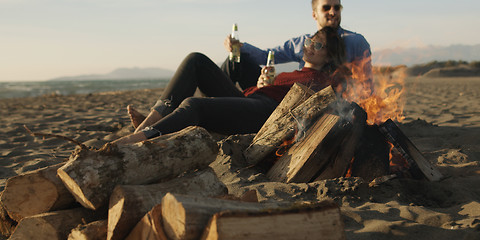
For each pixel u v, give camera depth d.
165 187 1.52
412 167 2.32
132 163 1.52
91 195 1.39
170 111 2.66
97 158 1.46
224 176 2.45
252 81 4.01
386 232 1.62
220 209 1.19
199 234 1.13
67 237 1.45
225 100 2.66
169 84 2.87
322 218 1.22
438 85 22.50
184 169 1.71
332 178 2.29
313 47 2.98
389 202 1.99
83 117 7.00
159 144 1.63
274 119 2.48
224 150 2.64
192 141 1.74
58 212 1.49
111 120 6.14
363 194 2.12
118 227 1.31
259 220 1.11
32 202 1.51
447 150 3.26
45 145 4.08
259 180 2.35
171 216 1.16
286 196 2.07
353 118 2.24
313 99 2.32
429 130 4.37
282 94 2.93
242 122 2.75
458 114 6.38
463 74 49.72
